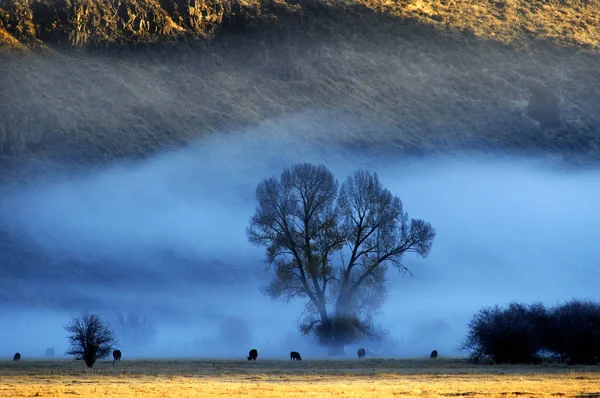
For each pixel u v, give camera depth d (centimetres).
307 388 15138
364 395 13662
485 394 14050
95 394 13925
